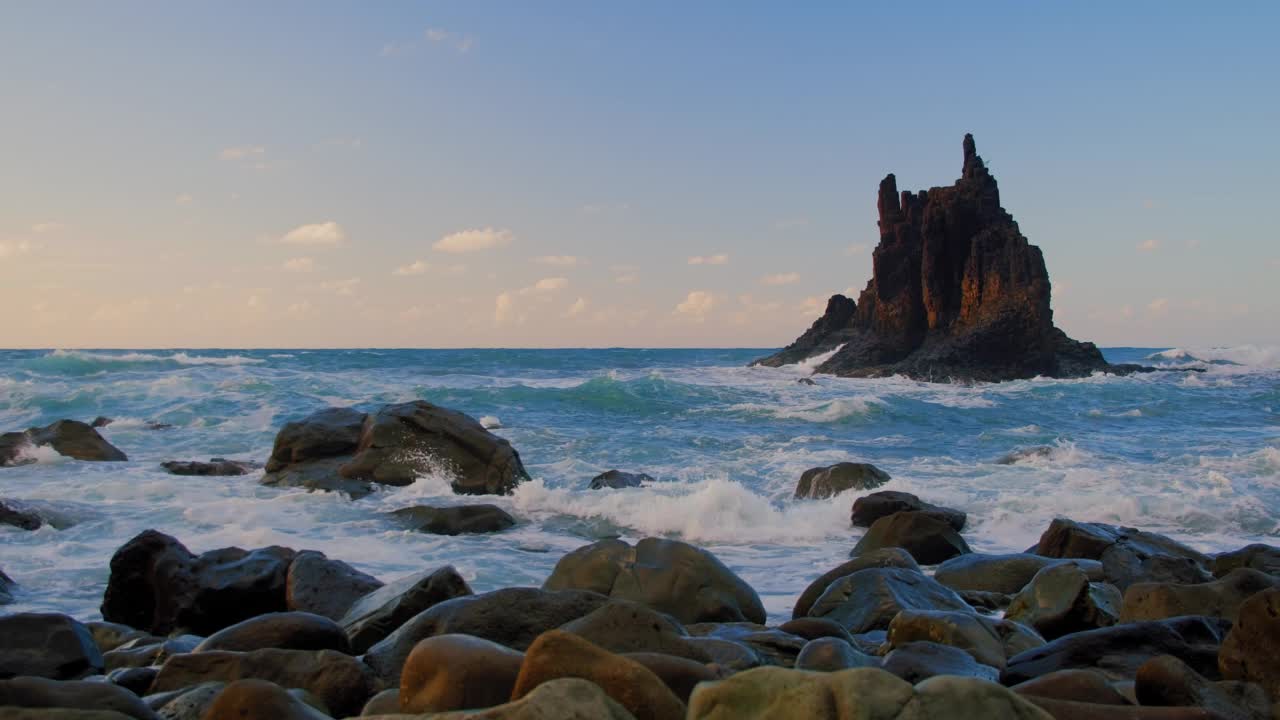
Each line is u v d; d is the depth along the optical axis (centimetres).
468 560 1158
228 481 1650
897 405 3186
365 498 1520
